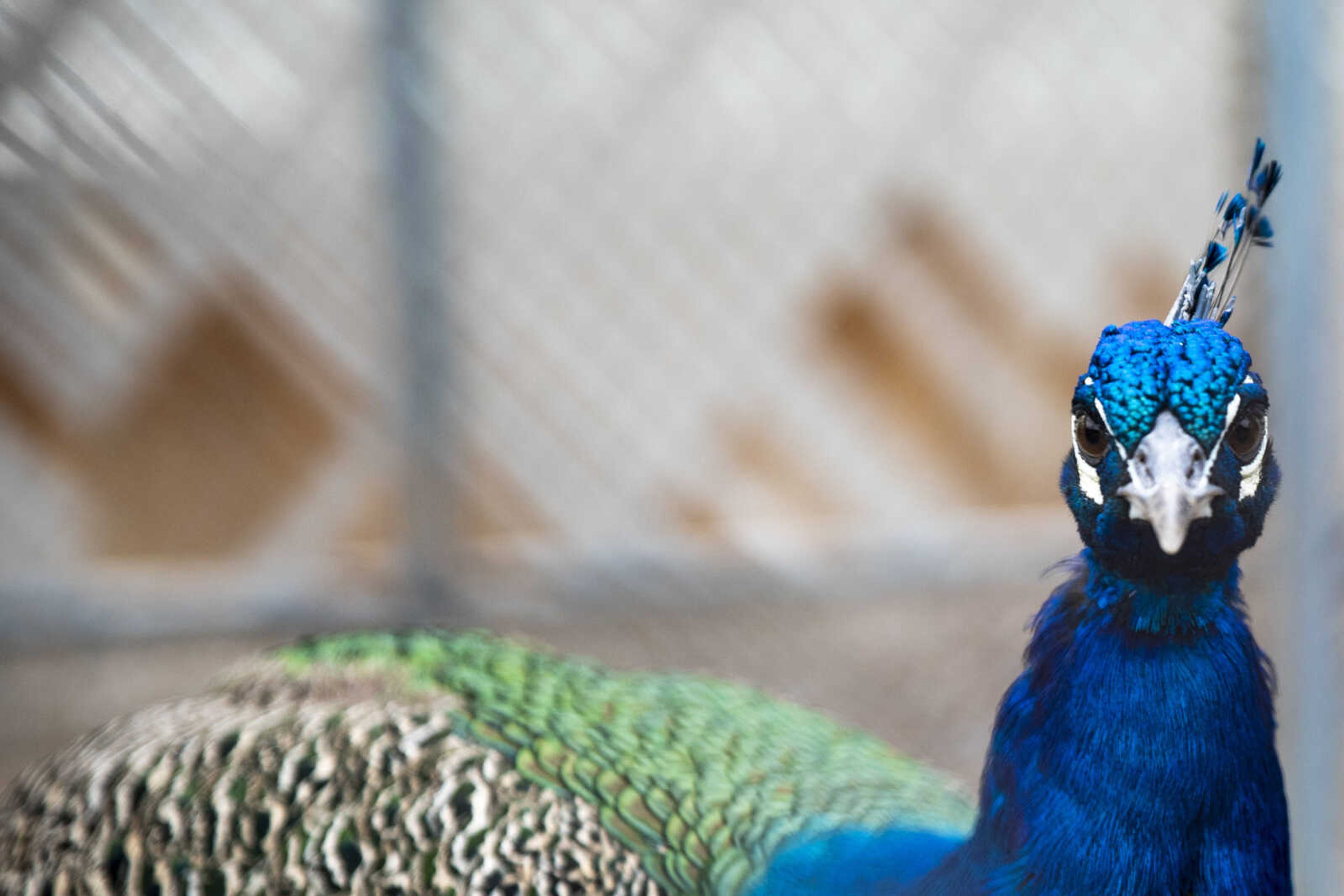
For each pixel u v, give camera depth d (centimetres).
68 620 188
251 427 237
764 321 257
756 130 252
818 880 153
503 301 230
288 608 192
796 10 252
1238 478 144
